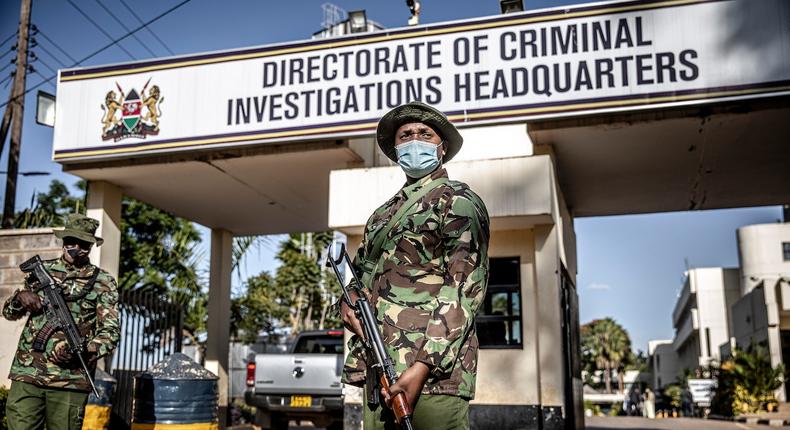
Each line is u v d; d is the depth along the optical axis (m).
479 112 7.80
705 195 11.42
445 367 2.56
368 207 8.41
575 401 9.87
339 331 11.05
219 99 8.57
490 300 8.73
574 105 7.59
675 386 52.56
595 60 7.61
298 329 20.52
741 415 24.64
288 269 20.45
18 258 9.15
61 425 5.38
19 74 14.27
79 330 5.54
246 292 20.11
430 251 2.77
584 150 8.88
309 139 8.24
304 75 8.35
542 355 8.28
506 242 8.73
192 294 16.95
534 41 7.78
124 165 9.05
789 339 31.81
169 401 7.05
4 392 8.16
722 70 7.34
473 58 7.90
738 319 38.25
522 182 8.02
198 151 8.71
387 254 2.82
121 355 8.91
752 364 26.61
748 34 7.33
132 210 17.06
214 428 7.35
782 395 28.56
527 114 7.68
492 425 8.38
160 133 8.70
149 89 8.81
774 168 9.84
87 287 5.63
